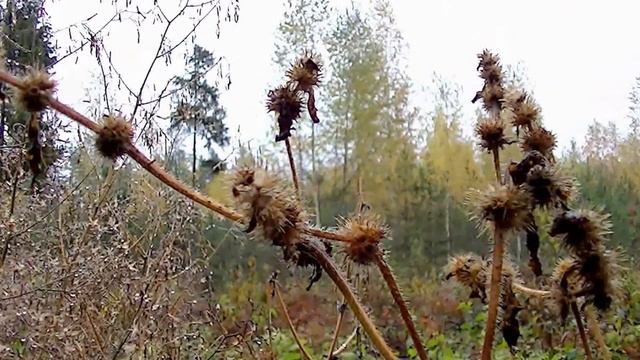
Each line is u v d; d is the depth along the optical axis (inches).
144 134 140.1
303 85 67.0
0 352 115.5
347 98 809.5
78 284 122.9
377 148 808.3
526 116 64.5
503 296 59.8
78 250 125.3
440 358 194.7
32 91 43.6
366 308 52.9
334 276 43.4
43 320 116.0
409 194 695.1
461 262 61.9
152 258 149.5
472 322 232.2
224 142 186.5
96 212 132.6
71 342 115.0
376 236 44.8
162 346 125.2
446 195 665.0
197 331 141.4
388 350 42.3
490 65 70.1
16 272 120.2
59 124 130.0
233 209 44.1
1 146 121.6
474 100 70.2
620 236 284.4
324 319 261.4
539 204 47.6
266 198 42.7
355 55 830.5
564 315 56.1
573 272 53.7
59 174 138.6
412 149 821.9
